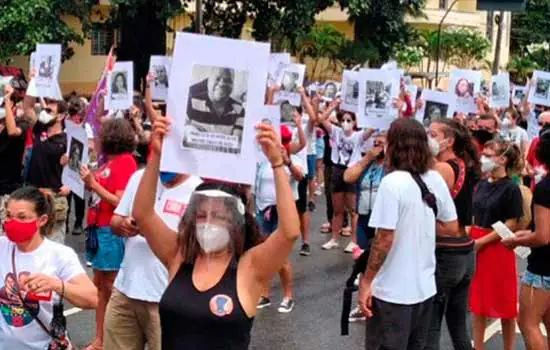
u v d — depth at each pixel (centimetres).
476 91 1239
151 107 556
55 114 891
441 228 572
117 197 628
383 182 518
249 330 358
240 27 2564
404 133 527
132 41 2494
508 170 654
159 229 386
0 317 423
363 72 920
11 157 873
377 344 527
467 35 3578
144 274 538
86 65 2647
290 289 853
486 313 662
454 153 606
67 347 422
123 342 551
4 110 880
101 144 641
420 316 536
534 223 570
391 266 517
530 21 4988
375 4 2845
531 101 1406
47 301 418
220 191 367
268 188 867
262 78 342
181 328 353
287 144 923
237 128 344
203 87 344
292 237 353
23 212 413
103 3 2545
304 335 777
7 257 424
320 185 1692
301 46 2945
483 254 658
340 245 1183
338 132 1129
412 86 1152
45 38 2081
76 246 1090
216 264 361
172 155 348
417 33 3152
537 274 576
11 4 2025
